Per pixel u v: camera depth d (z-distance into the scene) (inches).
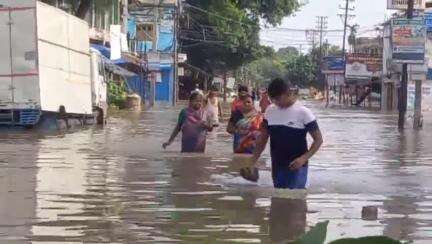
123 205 329.4
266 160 529.3
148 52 2346.2
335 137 885.8
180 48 2800.2
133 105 1760.6
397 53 1090.7
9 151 583.8
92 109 1048.8
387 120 1444.4
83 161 513.3
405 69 1102.4
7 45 827.4
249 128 559.2
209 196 357.4
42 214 304.0
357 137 889.5
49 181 402.6
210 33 2812.5
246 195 360.2
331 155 617.6
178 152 584.4
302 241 94.5
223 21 2775.6
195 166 487.8
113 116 1380.4
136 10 2428.6
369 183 421.7
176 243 254.8
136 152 585.3
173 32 2519.7
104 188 380.2
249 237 266.2
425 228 288.7
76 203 332.5
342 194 373.7
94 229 275.9
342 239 93.6
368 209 317.4
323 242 93.8
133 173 446.3
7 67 829.8
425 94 1807.3
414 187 410.0
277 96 354.9
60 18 904.9
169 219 298.0
